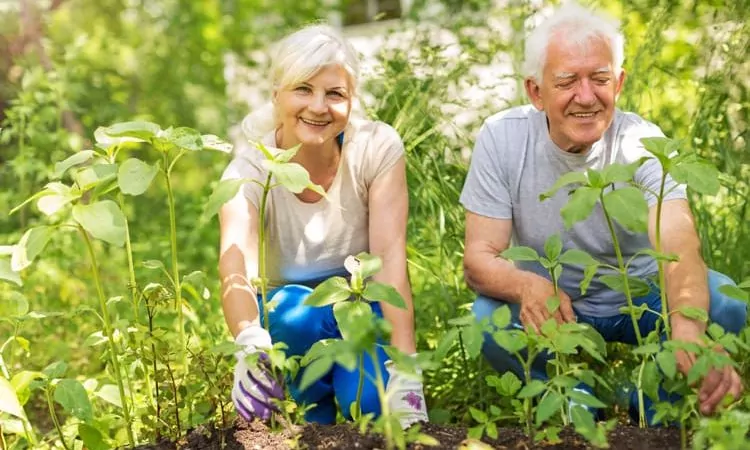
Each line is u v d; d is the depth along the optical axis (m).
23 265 2.48
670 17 4.23
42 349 4.25
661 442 2.47
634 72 4.10
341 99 2.98
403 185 3.17
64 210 5.58
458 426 2.70
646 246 3.21
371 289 2.45
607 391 3.30
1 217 5.64
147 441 2.82
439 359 2.36
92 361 4.23
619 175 2.37
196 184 7.86
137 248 6.11
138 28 9.48
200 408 2.73
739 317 3.02
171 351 2.89
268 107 3.23
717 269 3.81
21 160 5.65
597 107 2.98
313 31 3.00
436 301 3.95
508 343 2.30
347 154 3.13
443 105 4.38
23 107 5.75
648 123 3.22
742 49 4.00
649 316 3.23
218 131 8.89
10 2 7.83
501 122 3.28
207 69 9.59
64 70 6.26
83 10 9.04
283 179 2.42
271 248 3.24
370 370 3.00
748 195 3.95
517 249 2.64
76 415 2.55
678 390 2.53
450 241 4.03
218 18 9.80
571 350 2.37
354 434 2.52
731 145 3.97
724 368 2.53
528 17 4.40
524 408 2.49
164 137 2.56
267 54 9.55
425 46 4.49
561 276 3.28
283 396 2.65
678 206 2.95
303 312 3.13
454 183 4.12
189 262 5.79
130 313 4.75
